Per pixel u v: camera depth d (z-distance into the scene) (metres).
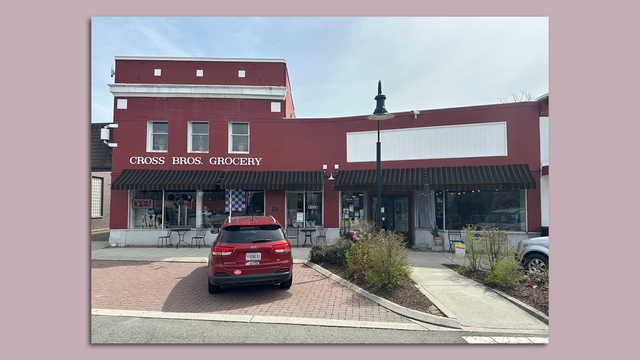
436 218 13.41
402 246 7.73
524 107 12.50
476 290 7.23
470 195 13.10
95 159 16.47
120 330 5.46
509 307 6.35
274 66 15.41
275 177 14.12
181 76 15.16
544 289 6.94
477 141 12.91
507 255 7.82
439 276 8.40
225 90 14.76
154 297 7.10
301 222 14.38
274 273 6.92
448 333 5.39
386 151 13.99
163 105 14.67
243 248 6.82
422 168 13.42
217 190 14.55
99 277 8.82
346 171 14.19
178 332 5.39
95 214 21.19
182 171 14.30
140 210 14.39
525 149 12.38
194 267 10.02
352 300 6.84
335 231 14.15
